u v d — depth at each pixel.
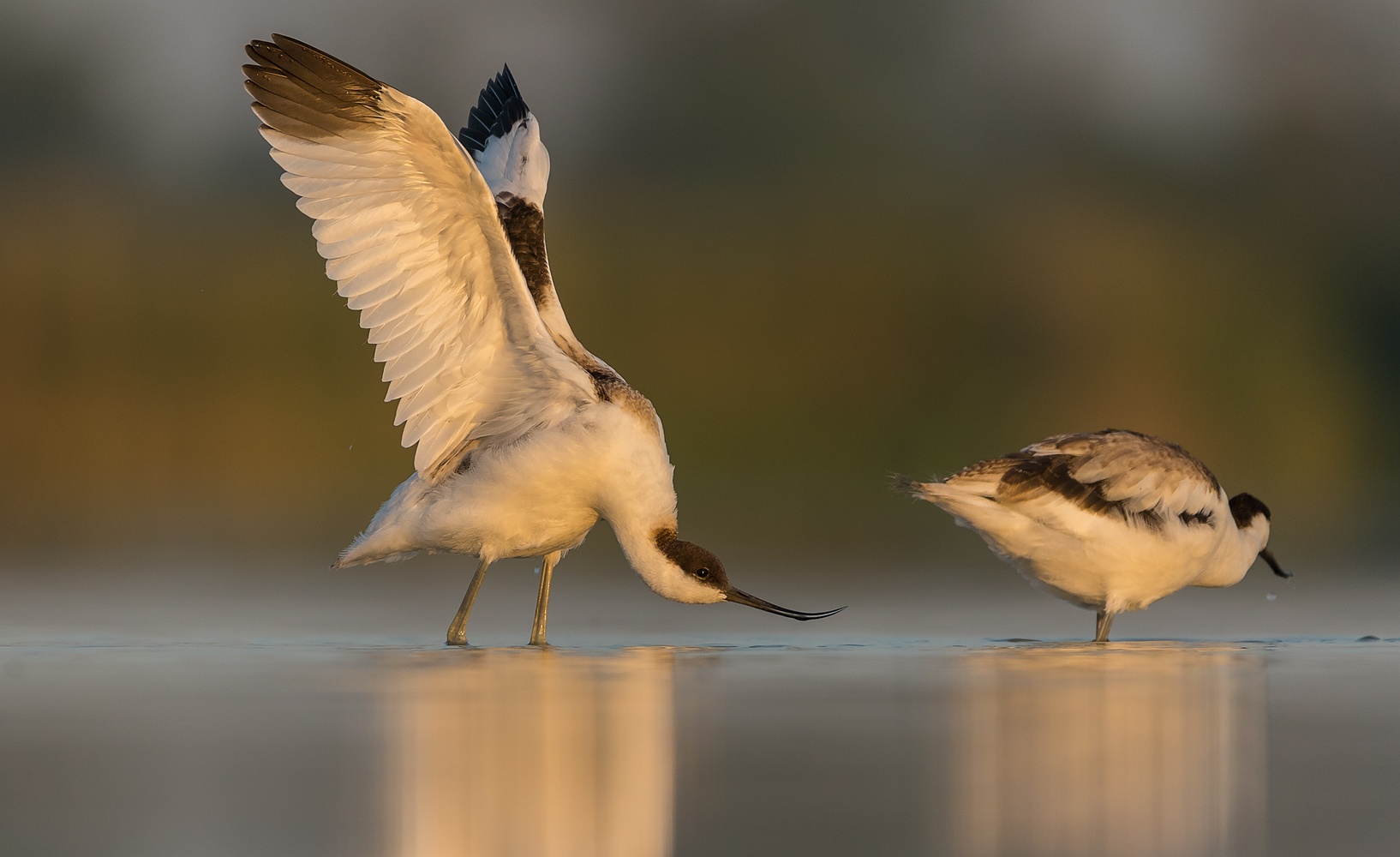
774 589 17.80
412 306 12.37
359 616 15.30
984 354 33.66
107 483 28.25
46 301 31.42
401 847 6.32
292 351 31.03
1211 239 36.16
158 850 6.25
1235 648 12.97
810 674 11.02
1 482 28.02
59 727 8.75
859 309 33.66
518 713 9.20
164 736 8.45
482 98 15.88
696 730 8.72
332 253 12.03
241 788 7.27
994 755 8.08
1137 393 33.59
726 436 31.97
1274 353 34.66
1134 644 13.34
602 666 11.48
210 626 14.30
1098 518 13.26
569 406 12.82
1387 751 8.20
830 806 7.00
